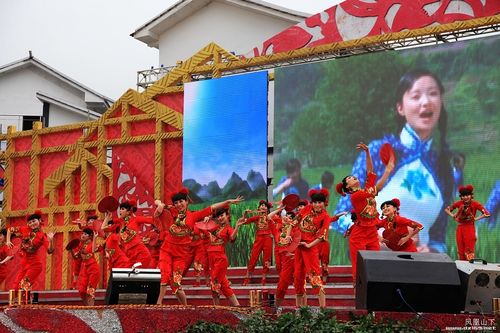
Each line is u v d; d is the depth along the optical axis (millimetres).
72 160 20625
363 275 8461
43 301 16203
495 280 8633
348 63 17656
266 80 18281
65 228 20406
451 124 16453
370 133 17203
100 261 19172
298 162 17828
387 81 17188
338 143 17484
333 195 17328
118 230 13703
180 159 19391
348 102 17516
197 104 18969
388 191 16781
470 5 16766
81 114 28812
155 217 11977
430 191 16391
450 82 16609
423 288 8336
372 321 8164
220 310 9977
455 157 16297
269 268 16172
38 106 29641
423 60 16922
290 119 18078
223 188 18391
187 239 11758
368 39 17422
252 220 16062
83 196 20312
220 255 12406
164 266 11602
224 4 27297
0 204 25875
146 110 19828
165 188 19484
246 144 18266
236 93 18547
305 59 18406
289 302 13523
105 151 20359
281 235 11797
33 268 14570
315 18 18469
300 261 11273
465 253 14148
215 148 18609
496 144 15977
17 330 9430
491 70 16266
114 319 9594
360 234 11562
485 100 16219
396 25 17469
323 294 11086
